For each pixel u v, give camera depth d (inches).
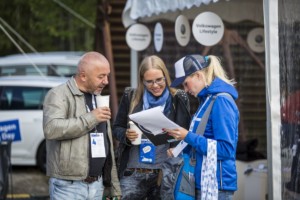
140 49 362.3
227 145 195.6
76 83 213.0
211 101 200.2
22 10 771.4
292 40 234.8
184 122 231.9
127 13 370.0
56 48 937.5
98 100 209.2
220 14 343.9
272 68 230.5
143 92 235.3
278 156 228.5
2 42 765.3
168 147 233.1
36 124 494.9
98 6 436.5
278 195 228.1
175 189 210.7
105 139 216.7
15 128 373.1
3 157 324.2
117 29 469.1
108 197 226.7
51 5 727.7
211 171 196.5
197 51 387.9
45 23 790.5
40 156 496.7
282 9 232.8
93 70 208.2
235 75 426.0
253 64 426.6
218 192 198.4
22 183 465.7
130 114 231.8
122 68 477.4
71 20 807.7
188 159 208.5
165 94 232.4
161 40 341.7
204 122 200.5
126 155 236.1
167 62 379.6
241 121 430.0
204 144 196.9
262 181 290.4
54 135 204.4
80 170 208.4
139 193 235.8
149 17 370.3
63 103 209.3
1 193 323.9
